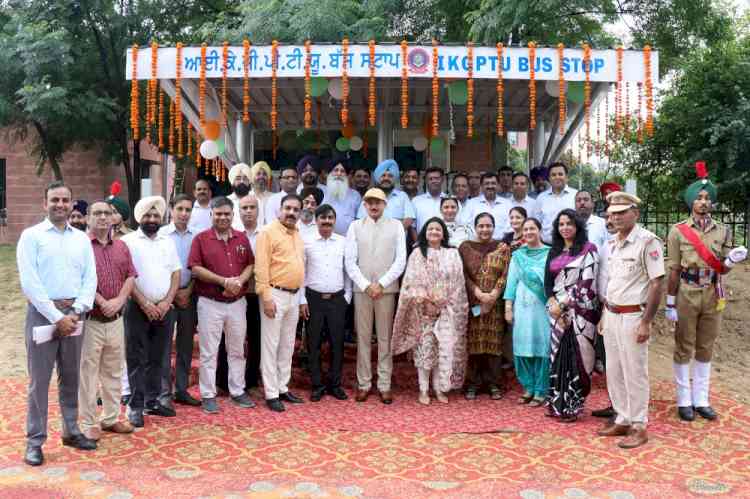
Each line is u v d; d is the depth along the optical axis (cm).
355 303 619
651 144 1123
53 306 433
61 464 441
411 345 605
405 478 423
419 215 717
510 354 663
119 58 1223
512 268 599
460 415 564
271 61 662
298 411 572
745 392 679
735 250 534
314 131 1118
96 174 1590
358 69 657
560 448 482
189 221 650
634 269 490
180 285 574
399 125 1023
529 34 1005
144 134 1212
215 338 565
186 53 666
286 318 589
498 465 448
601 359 681
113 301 478
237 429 518
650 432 520
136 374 519
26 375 693
